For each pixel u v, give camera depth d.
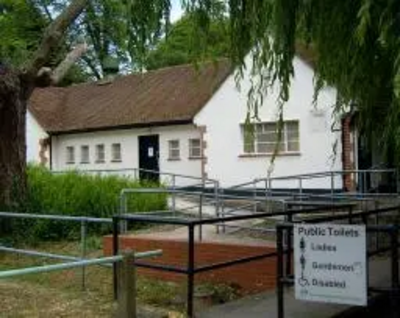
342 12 7.39
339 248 6.72
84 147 32.44
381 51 7.40
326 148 22.92
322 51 7.84
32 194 16.23
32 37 18.78
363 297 6.62
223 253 11.35
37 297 10.03
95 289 10.71
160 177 28.61
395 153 8.62
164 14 8.02
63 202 16.06
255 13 7.60
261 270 10.89
